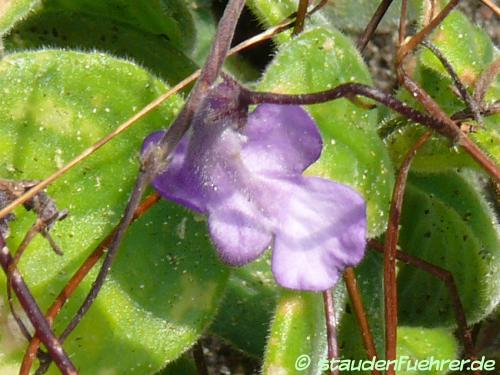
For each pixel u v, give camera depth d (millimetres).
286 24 108
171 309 99
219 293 100
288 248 84
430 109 96
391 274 97
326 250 84
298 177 86
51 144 98
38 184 87
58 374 93
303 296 94
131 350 97
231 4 77
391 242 97
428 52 108
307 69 96
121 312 97
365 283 117
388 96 79
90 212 98
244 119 84
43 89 97
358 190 96
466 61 108
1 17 104
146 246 98
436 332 115
